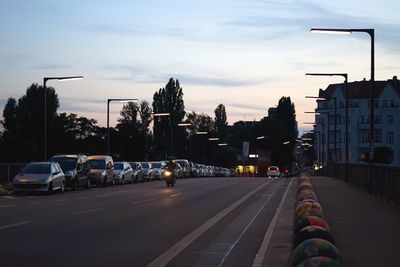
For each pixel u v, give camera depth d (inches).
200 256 492.4
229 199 1179.3
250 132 6314.0
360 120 4525.1
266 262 465.7
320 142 4862.2
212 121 6254.9
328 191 1295.5
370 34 1213.1
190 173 2861.7
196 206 996.6
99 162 1732.3
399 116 4379.9
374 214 778.2
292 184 1900.8
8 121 4239.7
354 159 4483.3
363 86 4603.8
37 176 1310.3
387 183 967.0
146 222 735.7
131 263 454.3
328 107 4761.3
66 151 3757.4
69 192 1419.8
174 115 4960.6
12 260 458.6
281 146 6013.8
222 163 5743.1
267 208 976.9
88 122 4005.9
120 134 3934.5
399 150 4362.7
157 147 4655.5
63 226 679.7
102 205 991.0
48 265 440.1
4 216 788.0
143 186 1753.2
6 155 3727.9
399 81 4576.8
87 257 476.7
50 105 4261.8
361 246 514.0
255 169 5457.7
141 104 5452.8
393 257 460.8
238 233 648.4
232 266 449.4
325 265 259.4
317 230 340.2
